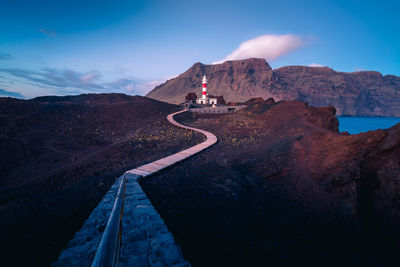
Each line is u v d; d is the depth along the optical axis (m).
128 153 21.83
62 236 5.37
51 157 21.67
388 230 10.51
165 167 12.91
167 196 8.76
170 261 3.10
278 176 14.41
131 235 3.98
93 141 27.73
